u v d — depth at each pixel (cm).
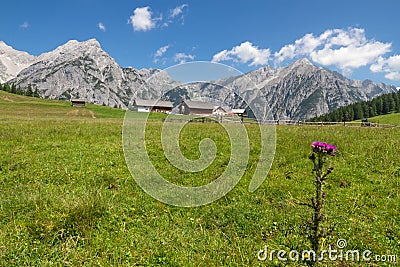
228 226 670
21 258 514
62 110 9638
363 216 705
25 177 943
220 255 551
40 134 1733
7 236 578
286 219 689
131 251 551
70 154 1235
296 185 916
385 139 1554
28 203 718
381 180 941
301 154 1245
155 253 548
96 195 748
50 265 499
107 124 2652
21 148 1324
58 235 580
